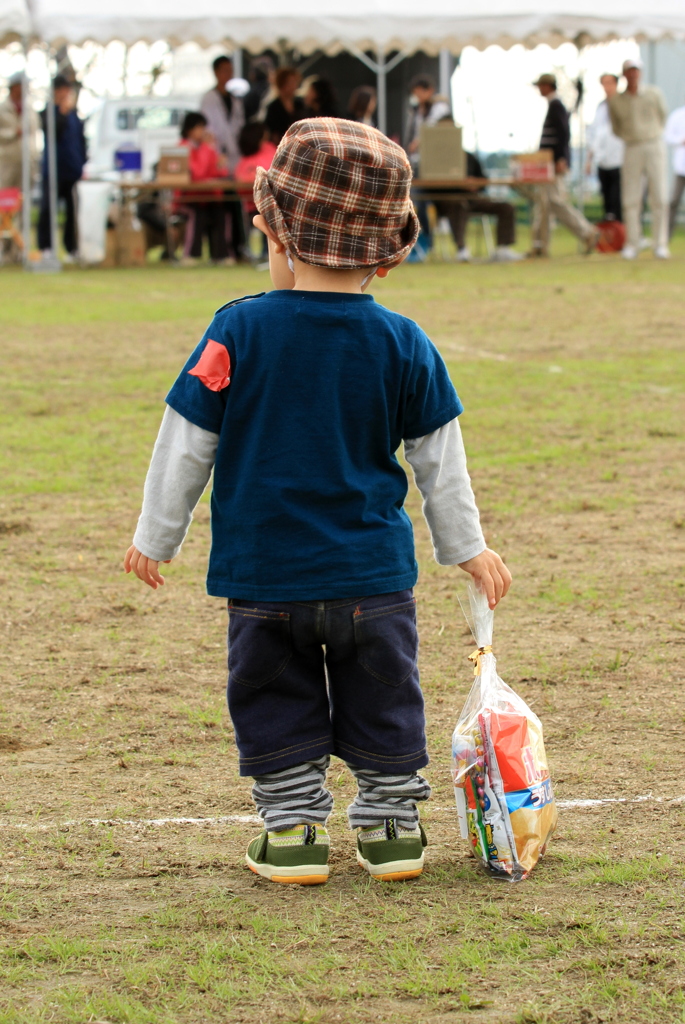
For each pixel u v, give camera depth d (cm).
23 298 2322
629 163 3148
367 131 428
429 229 3366
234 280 2667
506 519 926
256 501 414
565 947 377
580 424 1238
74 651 673
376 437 421
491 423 1243
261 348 416
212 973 365
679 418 1257
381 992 354
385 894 419
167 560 429
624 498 979
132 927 397
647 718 573
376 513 421
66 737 561
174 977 364
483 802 429
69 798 498
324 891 423
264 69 3556
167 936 389
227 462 422
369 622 416
